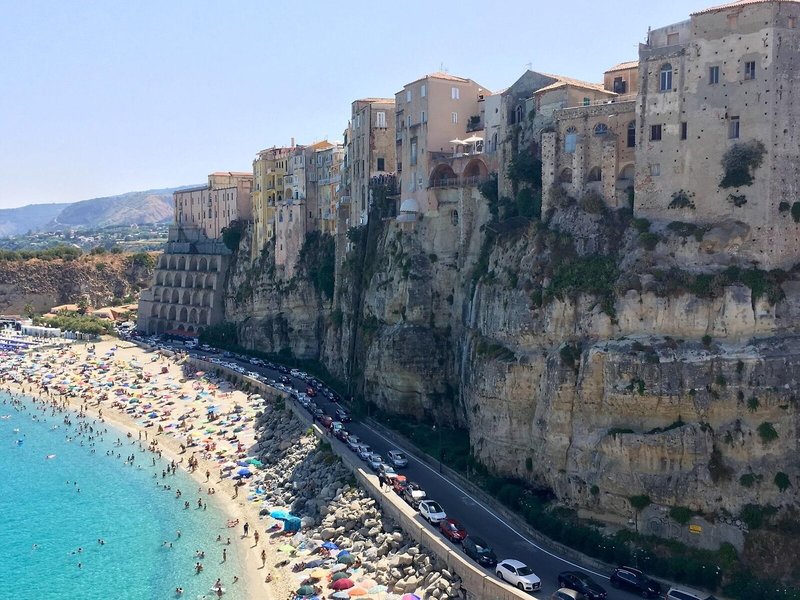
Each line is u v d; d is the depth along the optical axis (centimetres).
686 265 7106
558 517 7194
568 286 7719
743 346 6631
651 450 6625
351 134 14988
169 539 8944
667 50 7412
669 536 6494
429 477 8969
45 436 13862
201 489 10656
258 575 7781
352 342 13725
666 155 7431
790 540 6134
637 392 6819
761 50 6881
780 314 6644
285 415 12925
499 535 7206
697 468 6500
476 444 8819
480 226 10644
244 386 15562
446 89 12200
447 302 11481
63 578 8006
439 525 7225
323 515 8794
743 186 6969
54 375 18538
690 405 6650
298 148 17875
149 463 12038
